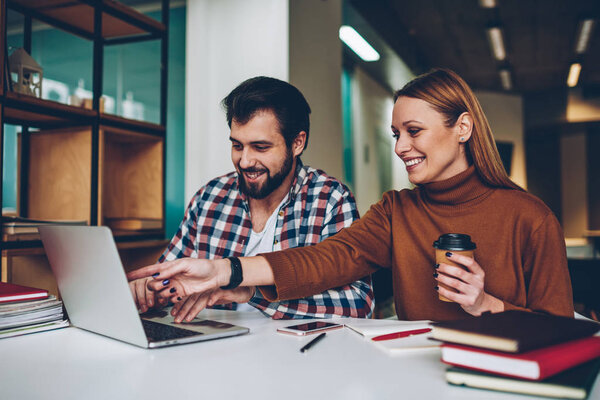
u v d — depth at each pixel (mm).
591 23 5500
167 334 849
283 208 1312
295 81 2852
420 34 6012
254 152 1182
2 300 897
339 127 3574
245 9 2857
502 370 566
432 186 1122
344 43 5320
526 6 5102
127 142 2424
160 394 579
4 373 668
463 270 837
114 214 2402
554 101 8844
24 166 2139
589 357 595
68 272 911
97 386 610
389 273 2111
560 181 9922
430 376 641
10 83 1737
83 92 3219
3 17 1665
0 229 1674
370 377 639
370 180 6824
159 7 3527
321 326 937
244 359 730
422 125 1062
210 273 944
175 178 3396
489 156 1081
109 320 845
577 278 1863
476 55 6844
